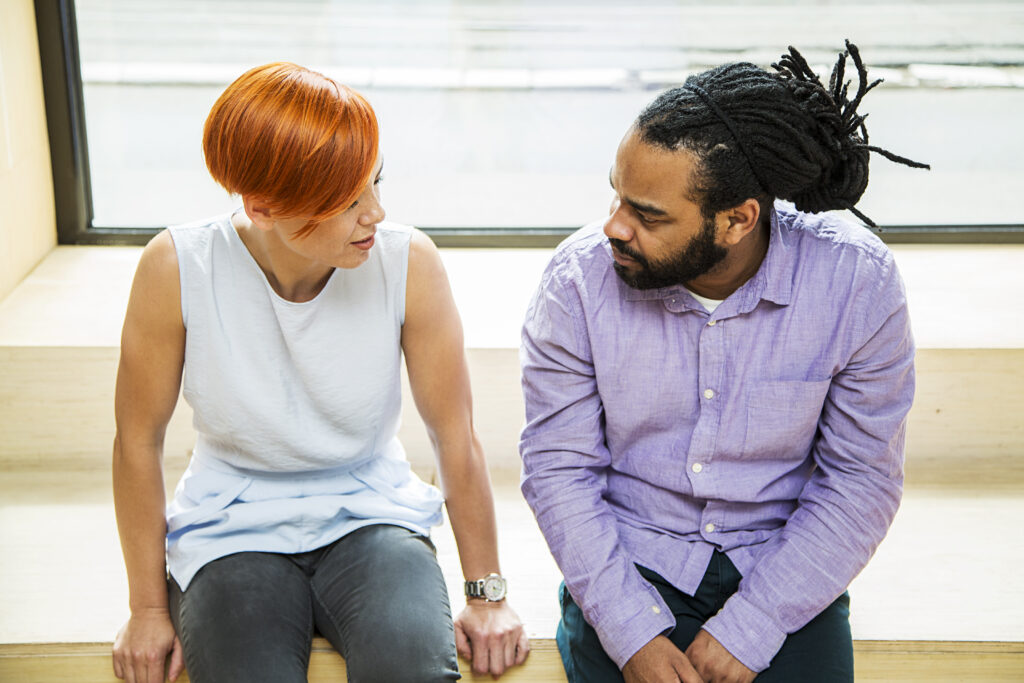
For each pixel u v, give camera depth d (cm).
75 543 164
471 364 182
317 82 114
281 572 135
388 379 137
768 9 222
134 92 222
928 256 222
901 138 228
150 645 134
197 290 130
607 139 227
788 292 128
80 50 218
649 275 125
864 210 232
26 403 182
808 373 131
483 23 222
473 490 142
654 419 135
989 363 181
